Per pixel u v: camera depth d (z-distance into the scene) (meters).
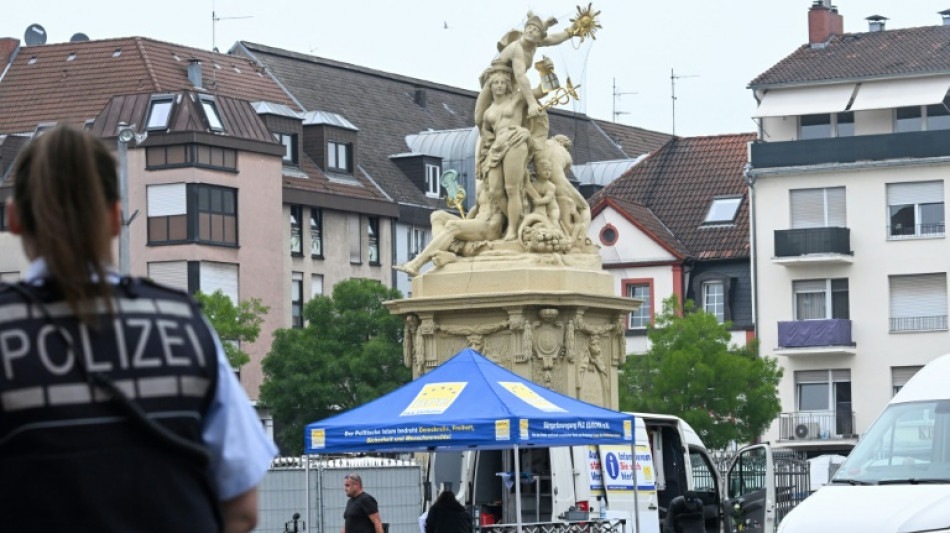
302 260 78.25
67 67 80.94
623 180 83.38
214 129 74.56
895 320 72.50
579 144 100.69
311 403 61.78
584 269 28.31
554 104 28.67
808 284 73.69
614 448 26.48
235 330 65.00
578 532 23.55
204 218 73.62
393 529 32.47
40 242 5.72
